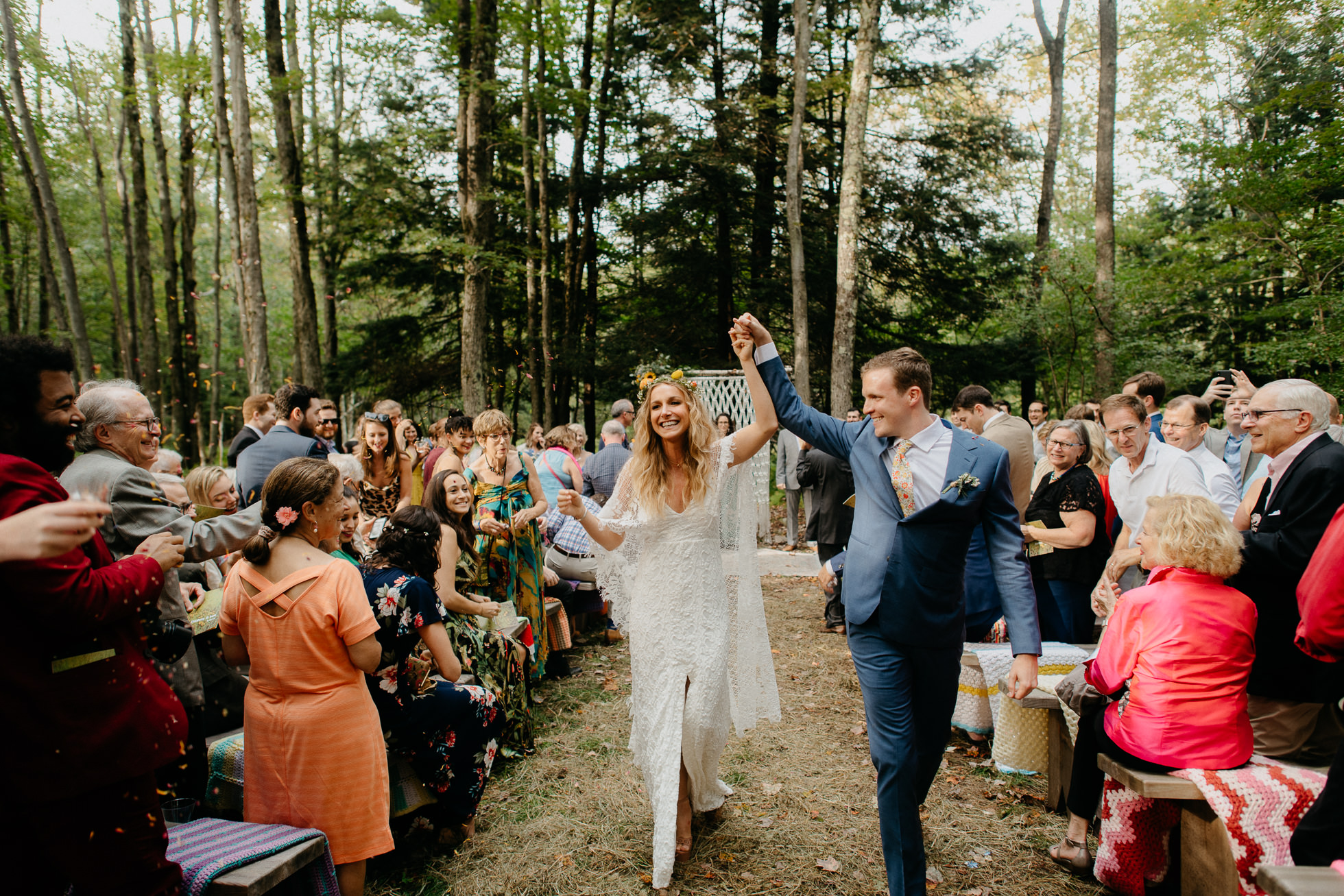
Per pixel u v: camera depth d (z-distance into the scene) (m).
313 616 2.43
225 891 2.02
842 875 2.90
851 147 11.87
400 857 3.07
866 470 2.65
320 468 2.51
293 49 17.02
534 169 17.86
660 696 2.92
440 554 3.75
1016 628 2.47
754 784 3.66
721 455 3.02
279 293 32.19
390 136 16.09
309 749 2.45
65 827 1.77
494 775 3.78
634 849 3.10
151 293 17.22
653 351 16.88
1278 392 2.92
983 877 2.90
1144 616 2.70
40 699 1.71
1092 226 22.84
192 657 2.74
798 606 7.25
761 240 17.30
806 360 13.15
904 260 17.03
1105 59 13.32
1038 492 4.21
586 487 6.75
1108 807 2.77
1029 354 15.45
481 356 11.86
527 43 14.38
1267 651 2.83
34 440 1.89
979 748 4.03
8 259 19.27
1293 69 15.25
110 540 2.44
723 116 15.63
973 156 16.64
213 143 16.11
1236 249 14.16
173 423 18.09
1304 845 1.97
